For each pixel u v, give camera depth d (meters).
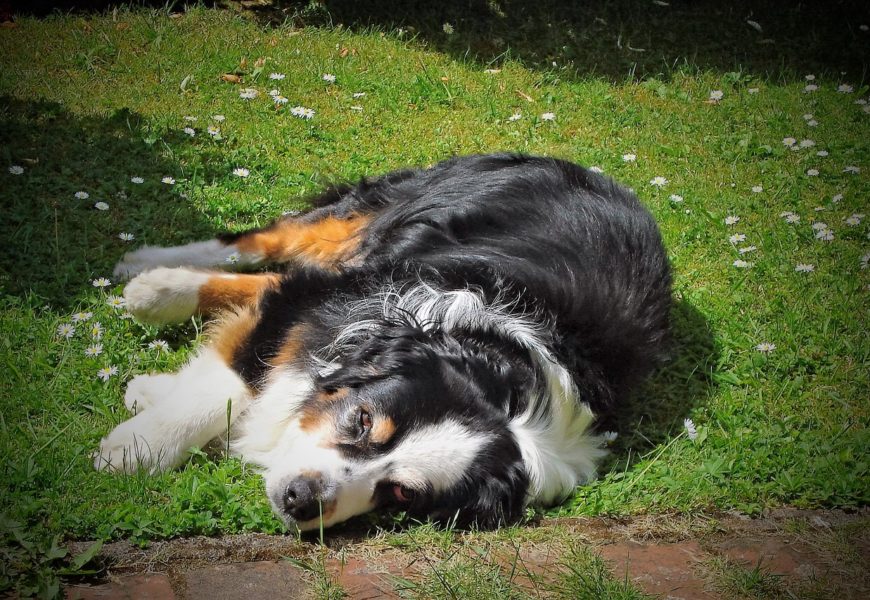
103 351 2.19
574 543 2.00
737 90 3.42
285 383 2.13
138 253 2.37
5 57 2.89
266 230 2.43
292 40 3.27
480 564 1.95
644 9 3.92
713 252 2.62
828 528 2.07
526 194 2.34
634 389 2.21
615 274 2.23
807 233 2.68
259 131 2.79
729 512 2.09
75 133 2.64
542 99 3.17
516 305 2.14
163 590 1.87
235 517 1.97
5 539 1.87
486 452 2.03
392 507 2.02
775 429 2.22
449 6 3.67
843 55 3.74
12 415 2.06
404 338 2.06
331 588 1.89
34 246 2.35
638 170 2.85
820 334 2.43
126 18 3.23
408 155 2.79
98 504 1.96
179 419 2.07
